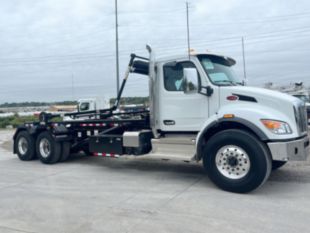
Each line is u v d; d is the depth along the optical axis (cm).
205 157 537
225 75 602
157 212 422
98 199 487
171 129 606
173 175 654
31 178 646
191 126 584
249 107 518
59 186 575
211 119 539
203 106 569
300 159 490
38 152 837
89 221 394
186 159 564
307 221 382
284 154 474
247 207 436
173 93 599
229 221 385
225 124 536
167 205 450
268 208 431
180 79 593
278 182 572
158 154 606
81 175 667
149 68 619
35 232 363
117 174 671
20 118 3541
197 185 566
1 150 1178
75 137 838
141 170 711
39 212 432
